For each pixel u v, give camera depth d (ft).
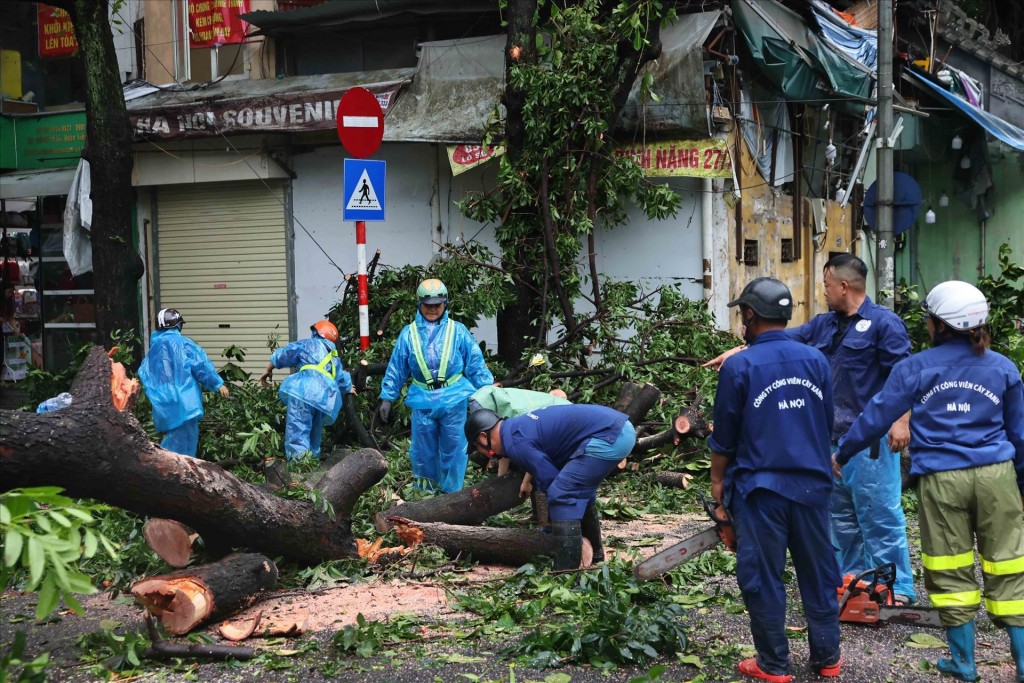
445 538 21.20
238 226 47.73
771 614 14.64
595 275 37.04
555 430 19.88
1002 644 16.58
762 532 14.60
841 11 55.36
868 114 50.21
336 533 20.79
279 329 47.24
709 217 40.45
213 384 31.09
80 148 51.72
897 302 41.88
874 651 16.05
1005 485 14.70
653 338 35.06
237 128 43.27
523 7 35.88
